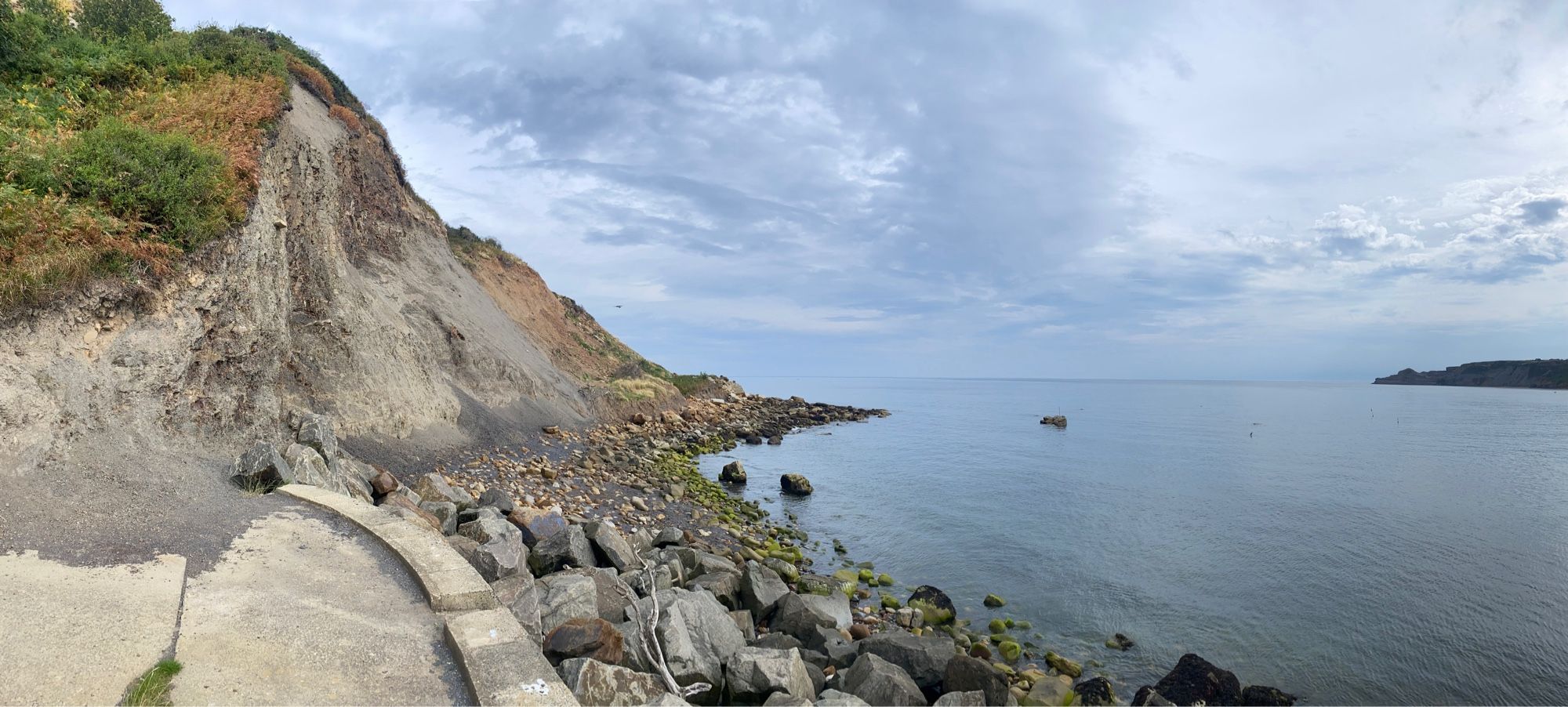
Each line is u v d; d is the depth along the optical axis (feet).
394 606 24.59
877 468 116.67
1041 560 63.52
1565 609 51.52
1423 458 134.51
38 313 31.71
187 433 38.45
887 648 36.81
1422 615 50.55
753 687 30.48
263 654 20.25
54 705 16.06
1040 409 311.47
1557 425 223.10
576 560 43.24
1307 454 140.15
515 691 19.21
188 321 40.09
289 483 37.65
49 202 35.06
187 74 61.77
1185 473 113.09
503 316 129.80
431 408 77.15
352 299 71.87
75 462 30.22
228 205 45.39
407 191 117.91
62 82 53.42
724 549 60.08
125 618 20.49
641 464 96.68
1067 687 38.24
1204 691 37.81
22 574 21.99
